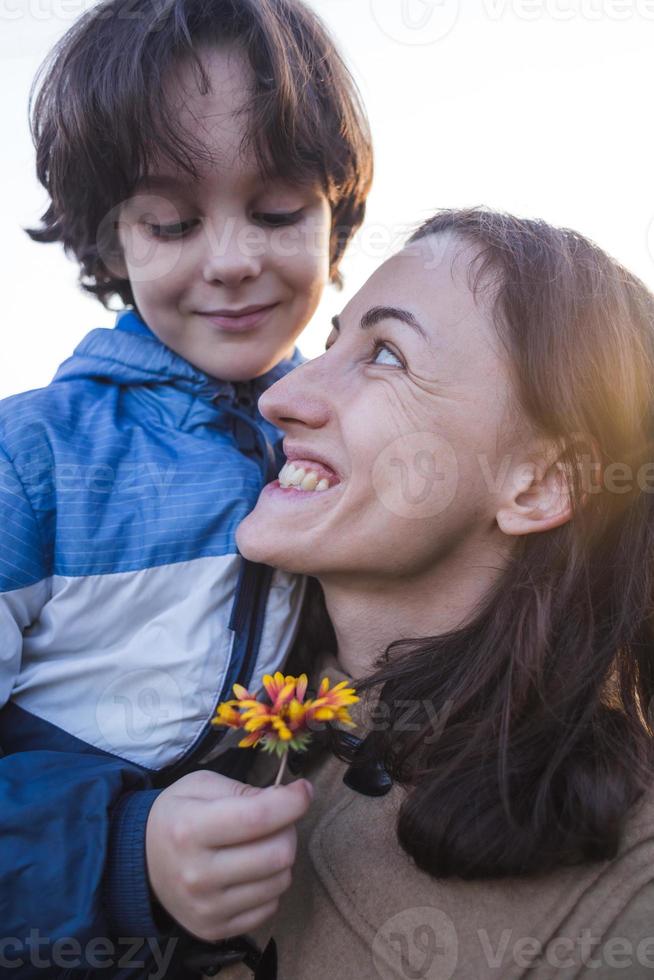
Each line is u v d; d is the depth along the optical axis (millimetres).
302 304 1139
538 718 881
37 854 778
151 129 1007
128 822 793
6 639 891
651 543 993
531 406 918
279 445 1128
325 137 1129
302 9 1183
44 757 863
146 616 946
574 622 938
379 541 922
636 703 977
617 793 832
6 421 978
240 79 1022
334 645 1084
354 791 954
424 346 921
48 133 1157
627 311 991
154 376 1088
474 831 821
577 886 832
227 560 966
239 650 957
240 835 733
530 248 963
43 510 928
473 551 970
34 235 1327
